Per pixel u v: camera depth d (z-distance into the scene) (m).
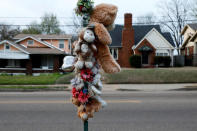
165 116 5.61
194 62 23.20
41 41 25.34
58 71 23.38
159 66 23.44
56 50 24.48
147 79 14.70
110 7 1.89
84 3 1.88
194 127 4.69
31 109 6.49
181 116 5.61
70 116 5.64
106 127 4.70
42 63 24.53
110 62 1.90
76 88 1.97
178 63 24.88
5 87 12.39
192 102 7.62
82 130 4.51
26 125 4.86
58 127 4.71
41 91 11.95
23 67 23.95
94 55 1.92
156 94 10.01
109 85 13.45
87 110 1.93
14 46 22.31
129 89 11.80
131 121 5.15
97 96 1.99
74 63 2.01
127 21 24.27
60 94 10.28
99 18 1.88
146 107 6.73
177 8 38.62
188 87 12.20
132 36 24.19
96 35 1.85
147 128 4.62
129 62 23.64
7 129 4.57
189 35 25.25
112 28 2.00
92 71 1.94
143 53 23.83
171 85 13.20
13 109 6.50
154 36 24.36
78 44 1.88
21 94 10.41
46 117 5.54
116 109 6.42
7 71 22.12
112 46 24.73
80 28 1.92
